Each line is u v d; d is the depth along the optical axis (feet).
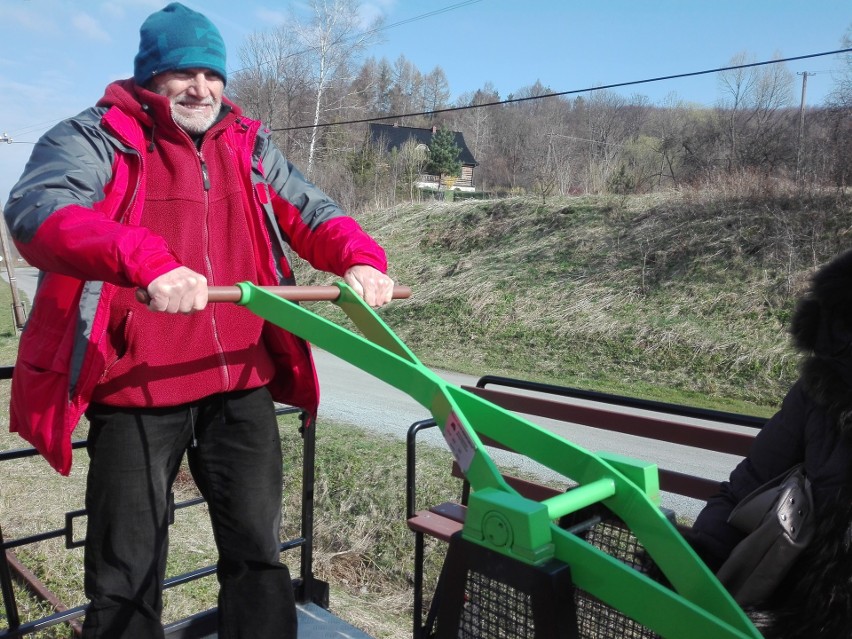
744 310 38.60
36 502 17.99
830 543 5.44
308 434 9.47
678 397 33.17
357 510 17.44
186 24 6.42
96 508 6.64
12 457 7.63
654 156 106.63
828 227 42.11
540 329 42.83
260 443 7.23
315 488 18.61
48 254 5.47
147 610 6.76
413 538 16.01
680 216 48.34
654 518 5.03
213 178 6.89
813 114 78.89
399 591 14.69
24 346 6.40
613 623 6.51
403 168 101.96
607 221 52.47
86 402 6.19
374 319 6.56
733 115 87.30
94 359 6.08
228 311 6.93
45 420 6.16
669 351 37.35
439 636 5.26
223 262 6.95
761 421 7.96
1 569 8.04
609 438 26.32
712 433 8.75
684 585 4.84
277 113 124.77
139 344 6.45
